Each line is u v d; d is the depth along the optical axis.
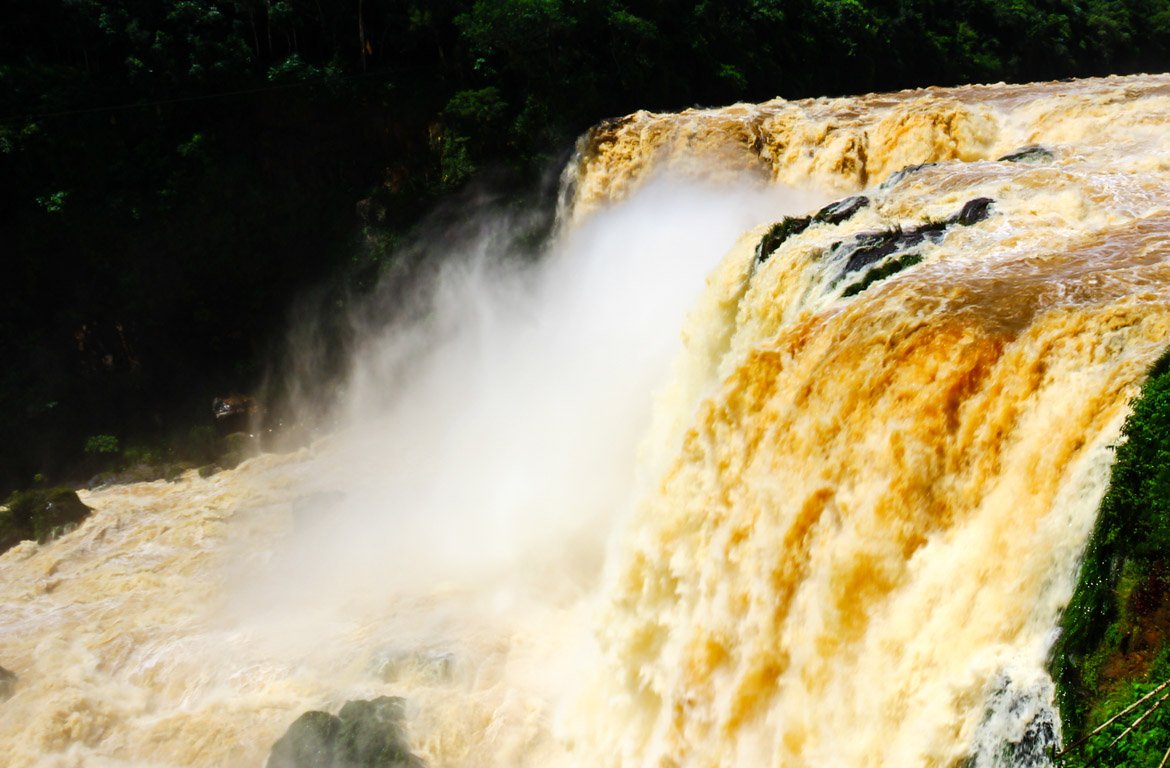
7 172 34.62
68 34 36.84
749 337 19.36
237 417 35.56
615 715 16.81
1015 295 13.83
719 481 15.65
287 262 38.47
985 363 12.45
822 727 12.88
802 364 14.78
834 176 29.97
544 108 38.47
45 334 35.03
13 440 33.59
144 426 35.84
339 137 39.06
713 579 15.41
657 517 16.59
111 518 29.03
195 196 36.66
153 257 36.25
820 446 13.86
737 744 14.32
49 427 34.28
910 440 12.54
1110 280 13.88
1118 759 8.91
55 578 25.62
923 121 28.00
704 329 21.19
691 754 15.12
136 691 20.44
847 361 13.92
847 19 50.06
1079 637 9.78
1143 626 9.45
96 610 23.62
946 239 17.38
